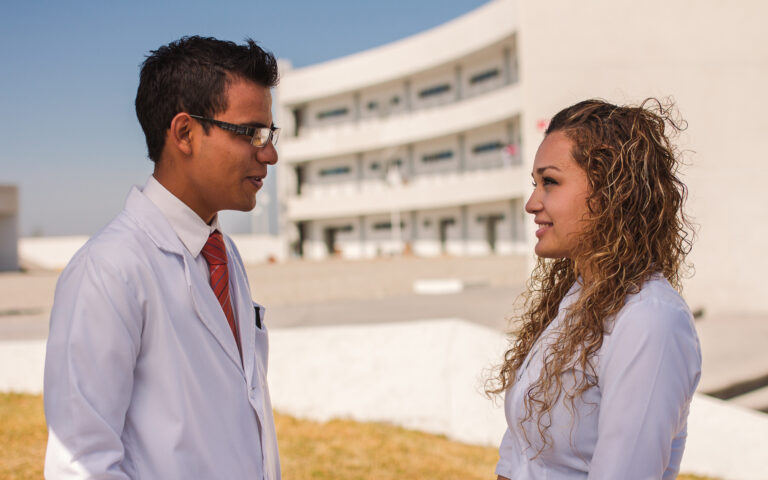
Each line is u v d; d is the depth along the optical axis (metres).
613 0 9.48
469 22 32.16
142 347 1.32
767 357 6.68
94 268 1.27
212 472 1.33
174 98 1.37
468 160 34.78
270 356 5.39
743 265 9.62
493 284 16.61
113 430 1.23
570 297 1.38
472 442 5.13
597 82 9.46
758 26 9.62
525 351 1.57
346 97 39.97
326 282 14.87
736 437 4.64
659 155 1.27
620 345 1.13
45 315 10.84
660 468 1.08
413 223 37.84
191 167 1.40
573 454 1.22
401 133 36.44
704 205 9.58
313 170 41.91
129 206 1.41
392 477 4.03
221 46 1.38
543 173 1.32
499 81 32.72
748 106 9.62
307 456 4.34
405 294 13.88
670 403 1.08
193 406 1.33
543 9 9.48
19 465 3.89
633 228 1.23
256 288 13.76
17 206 25.83
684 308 1.16
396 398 5.32
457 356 5.22
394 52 36.59
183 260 1.40
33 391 5.66
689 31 9.57
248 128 1.39
